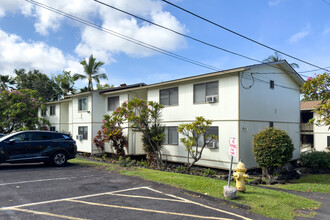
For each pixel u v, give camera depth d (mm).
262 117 14984
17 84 39344
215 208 6176
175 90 16781
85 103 22000
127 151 19297
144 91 20547
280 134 12406
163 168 14664
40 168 11711
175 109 16656
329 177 13523
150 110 15750
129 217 5430
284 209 6340
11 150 11336
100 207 6051
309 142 25109
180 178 8875
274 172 13797
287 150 12219
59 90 42781
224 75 14094
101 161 17188
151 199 6754
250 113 14094
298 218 5840
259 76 14961
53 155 12383
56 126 27484
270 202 6730
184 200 6723
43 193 7207
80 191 7480
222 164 13945
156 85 17578
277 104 16406
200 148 15102
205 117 14891
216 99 14359
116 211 5793
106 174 10211
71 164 13250
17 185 8133
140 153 20000
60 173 10414
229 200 6637
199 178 9352
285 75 17375
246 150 13617
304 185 10953
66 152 12805
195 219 5410
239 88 13422
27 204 6184
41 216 5379
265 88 15414
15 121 25078
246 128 13695
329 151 19141
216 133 14328
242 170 7723
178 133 16328
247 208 6184
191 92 15742
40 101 25688
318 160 16500
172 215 5609
